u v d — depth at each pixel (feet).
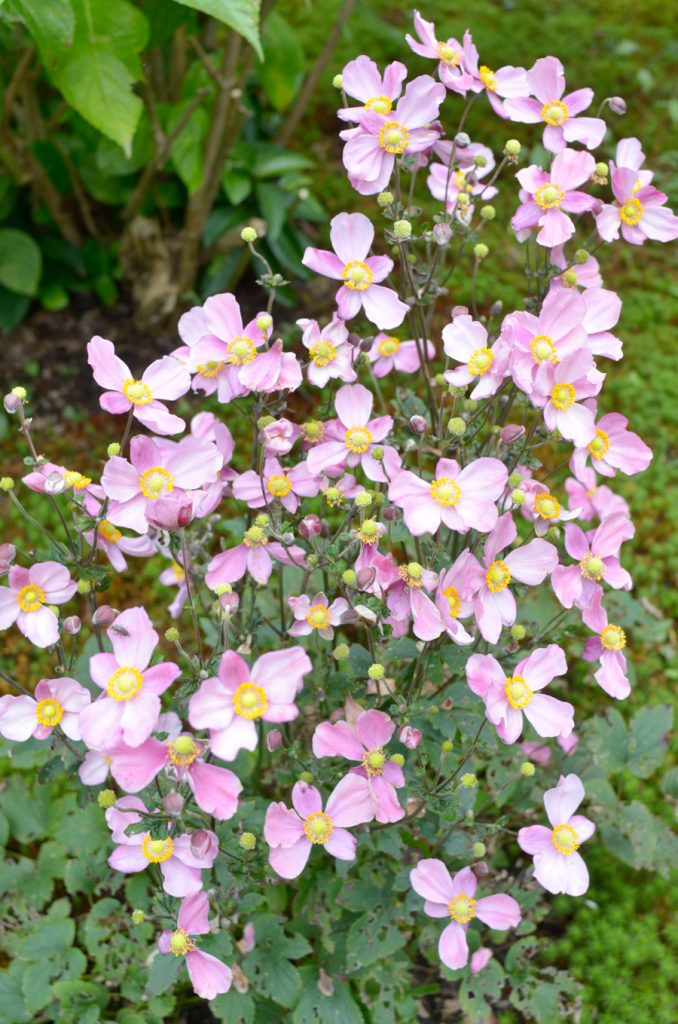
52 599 2.36
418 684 2.52
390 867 2.72
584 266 2.59
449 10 5.64
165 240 3.98
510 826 3.01
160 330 4.10
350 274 2.40
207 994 2.37
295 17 5.43
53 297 4.14
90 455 3.78
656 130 5.24
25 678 3.32
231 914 2.59
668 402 4.05
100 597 3.49
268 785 2.93
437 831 2.60
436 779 2.44
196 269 4.16
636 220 2.53
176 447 2.32
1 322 3.99
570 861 2.47
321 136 5.00
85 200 4.06
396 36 4.67
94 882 2.82
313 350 2.43
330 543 2.37
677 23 5.95
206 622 3.13
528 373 2.29
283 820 2.33
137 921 2.45
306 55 5.20
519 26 5.63
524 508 2.49
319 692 2.56
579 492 2.82
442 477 2.32
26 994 2.67
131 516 2.31
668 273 4.70
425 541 2.74
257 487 2.45
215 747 2.12
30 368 3.96
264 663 2.15
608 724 3.10
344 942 2.73
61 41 2.96
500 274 4.42
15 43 3.67
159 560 3.55
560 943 2.91
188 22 3.44
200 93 3.52
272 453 2.39
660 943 2.94
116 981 2.71
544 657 2.38
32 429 3.84
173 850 2.32
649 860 2.88
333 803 2.33
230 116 3.73
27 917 2.85
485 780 3.01
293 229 4.25
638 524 3.76
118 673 2.18
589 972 2.88
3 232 3.93
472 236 2.63
